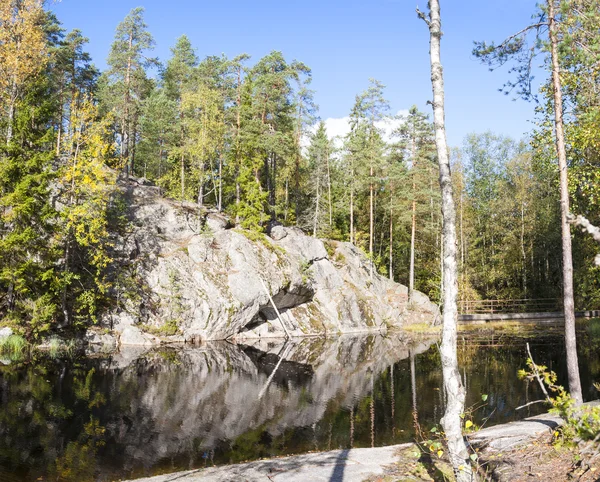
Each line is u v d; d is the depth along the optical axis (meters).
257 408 15.12
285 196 53.12
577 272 42.31
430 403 15.89
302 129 46.97
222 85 42.72
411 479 7.29
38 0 28.20
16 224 24.89
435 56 7.36
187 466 10.11
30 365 21.23
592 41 10.23
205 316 31.92
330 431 12.76
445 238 6.90
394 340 34.69
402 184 44.28
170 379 19.30
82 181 27.72
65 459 10.30
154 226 35.34
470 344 30.31
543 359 23.91
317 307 39.00
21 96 28.58
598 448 6.35
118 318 29.52
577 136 13.05
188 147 38.44
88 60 40.31
